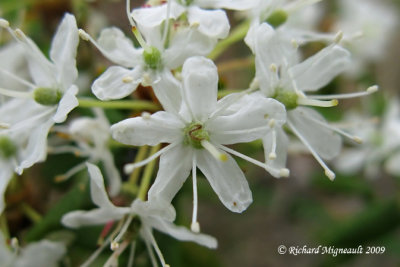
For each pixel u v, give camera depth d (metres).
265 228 0.10
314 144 0.05
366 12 0.08
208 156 0.05
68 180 0.07
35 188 0.06
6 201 0.06
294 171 0.09
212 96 0.05
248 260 0.10
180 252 0.07
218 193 0.05
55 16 0.07
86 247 0.06
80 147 0.06
